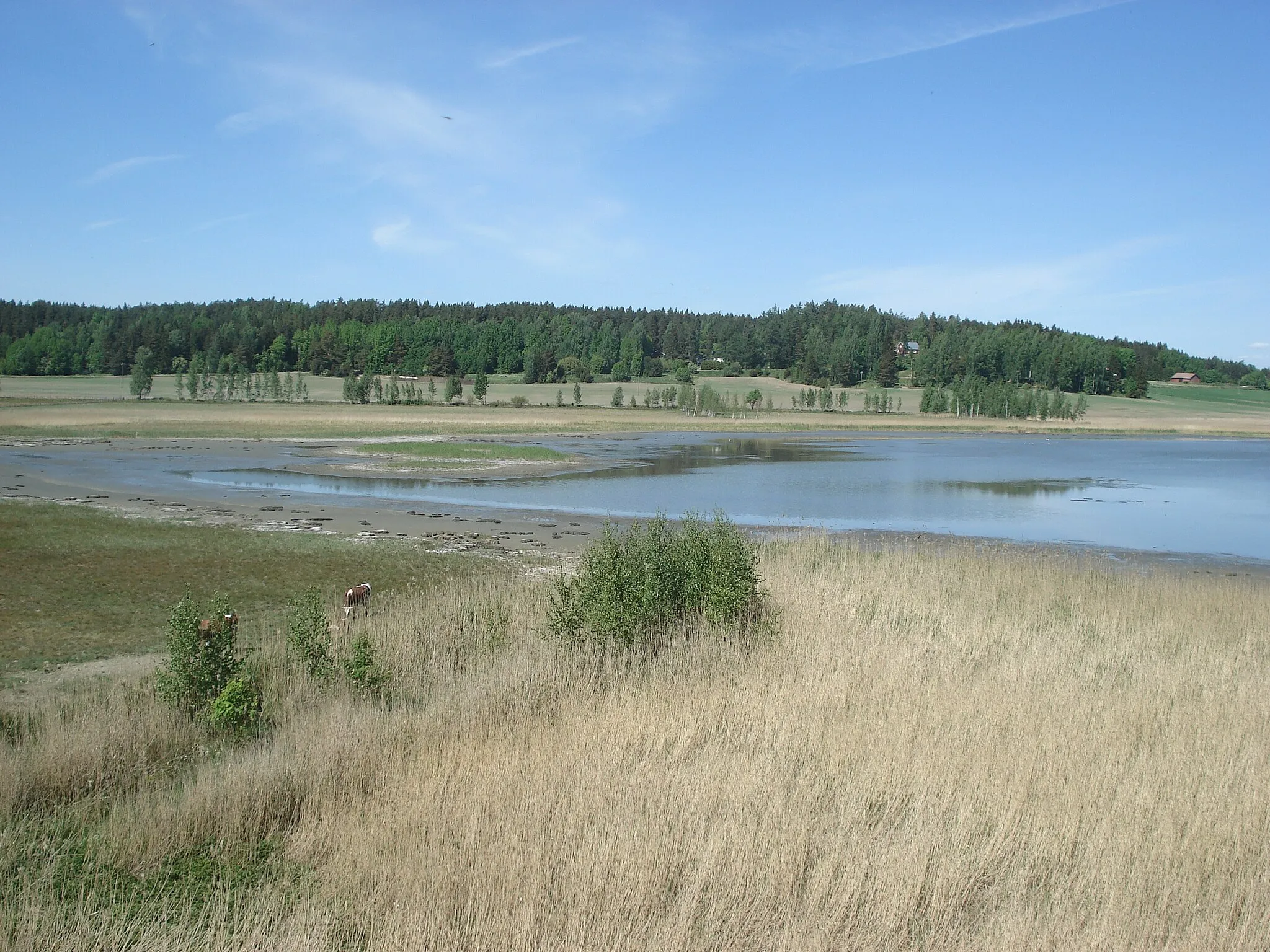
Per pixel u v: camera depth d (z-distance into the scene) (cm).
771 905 621
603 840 682
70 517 2891
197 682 1029
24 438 6550
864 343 19800
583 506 3684
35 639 1460
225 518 3088
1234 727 981
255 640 1415
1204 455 7431
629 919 591
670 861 659
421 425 8594
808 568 1939
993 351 17925
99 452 5691
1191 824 730
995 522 3425
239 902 625
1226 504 4069
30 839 720
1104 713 1016
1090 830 731
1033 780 814
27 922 573
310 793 793
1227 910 617
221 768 845
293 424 8244
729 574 1352
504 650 1245
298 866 689
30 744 888
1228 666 1270
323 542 2580
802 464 5988
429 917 584
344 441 6925
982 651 1307
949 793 775
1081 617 1587
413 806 744
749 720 953
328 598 1855
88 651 1402
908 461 6412
